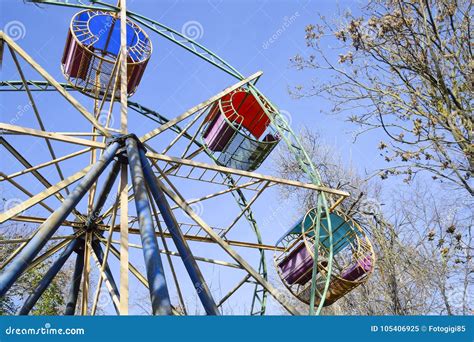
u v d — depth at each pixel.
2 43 10.34
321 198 12.46
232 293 14.87
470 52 10.75
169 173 13.66
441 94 10.84
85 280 11.94
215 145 15.02
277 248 15.16
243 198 16.22
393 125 11.61
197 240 13.97
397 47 11.04
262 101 14.48
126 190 9.25
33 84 14.92
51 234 7.91
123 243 8.07
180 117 11.62
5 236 23.42
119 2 13.16
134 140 9.87
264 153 14.53
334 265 20.02
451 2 10.73
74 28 13.13
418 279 20.72
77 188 8.63
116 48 13.80
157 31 14.09
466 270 17.14
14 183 11.47
